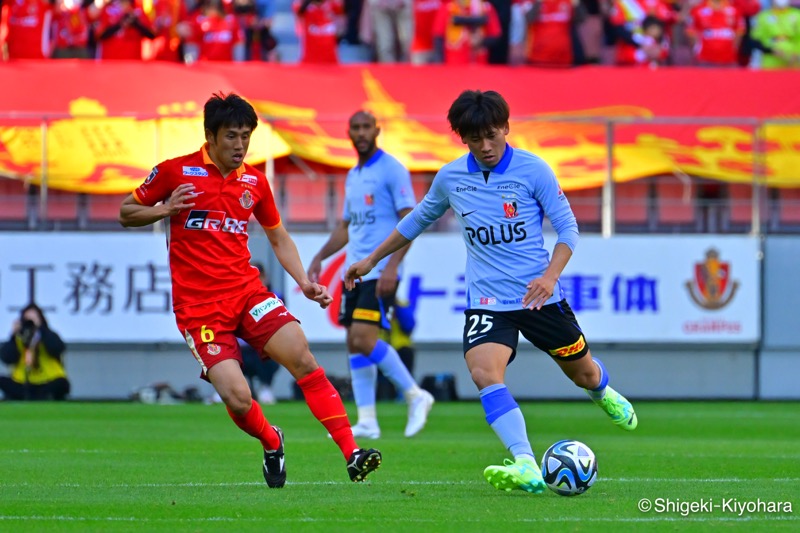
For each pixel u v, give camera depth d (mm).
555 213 24078
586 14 75062
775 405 58844
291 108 64750
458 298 59750
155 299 59375
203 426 44562
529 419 49625
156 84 64812
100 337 59062
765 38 73750
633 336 60562
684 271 60875
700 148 62625
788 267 61344
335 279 59312
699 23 73062
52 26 70750
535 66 70062
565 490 23547
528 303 23094
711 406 58062
